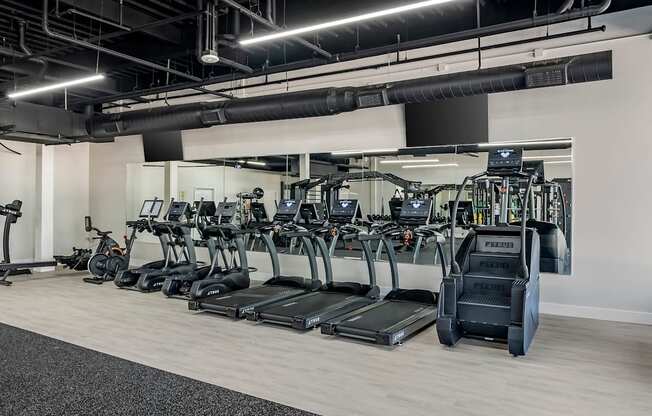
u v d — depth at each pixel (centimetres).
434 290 666
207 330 518
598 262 561
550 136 585
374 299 625
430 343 474
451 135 641
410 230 568
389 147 701
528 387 359
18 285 794
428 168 679
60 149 1075
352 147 732
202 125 738
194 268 764
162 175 978
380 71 702
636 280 541
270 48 712
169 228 760
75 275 903
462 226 602
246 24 604
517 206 616
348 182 744
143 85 883
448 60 649
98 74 571
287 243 809
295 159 793
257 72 641
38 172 974
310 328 521
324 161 762
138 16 573
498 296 473
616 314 551
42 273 928
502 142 614
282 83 788
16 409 256
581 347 455
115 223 1041
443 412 316
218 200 894
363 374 388
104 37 542
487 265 500
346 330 481
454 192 661
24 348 377
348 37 676
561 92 578
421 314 530
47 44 682
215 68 830
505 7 586
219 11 551
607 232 556
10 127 763
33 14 566
